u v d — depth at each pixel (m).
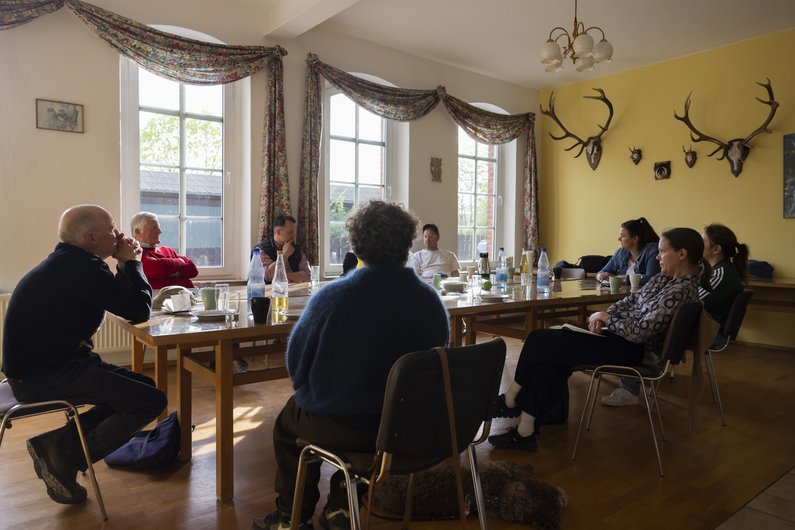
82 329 2.05
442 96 5.84
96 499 2.11
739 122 5.42
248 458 2.57
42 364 1.98
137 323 2.15
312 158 4.91
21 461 2.50
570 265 6.02
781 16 4.82
